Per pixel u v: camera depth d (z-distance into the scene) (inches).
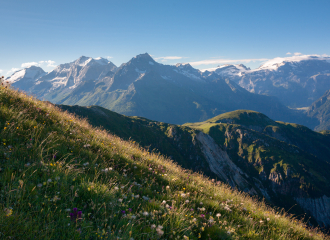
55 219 138.9
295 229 272.8
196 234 181.9
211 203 262.8
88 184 186.7
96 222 149.5
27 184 160.2
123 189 216.5
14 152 196.4
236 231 209.2
